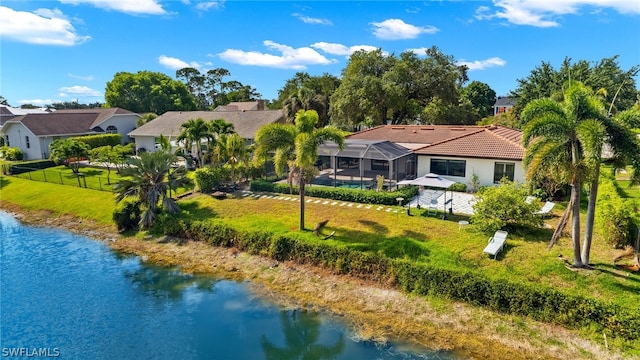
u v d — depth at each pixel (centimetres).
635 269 1594
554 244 1847
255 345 1457
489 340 1395
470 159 3014
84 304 1766
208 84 14950
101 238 2583
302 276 1902
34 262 2227
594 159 1362
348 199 2786
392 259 1783
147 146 5531
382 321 1543
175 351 1436
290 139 2200
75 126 5741
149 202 2569
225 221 2438
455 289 1600
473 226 2073
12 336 1529
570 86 1533
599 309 1363
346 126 6016
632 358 1248
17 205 3334
